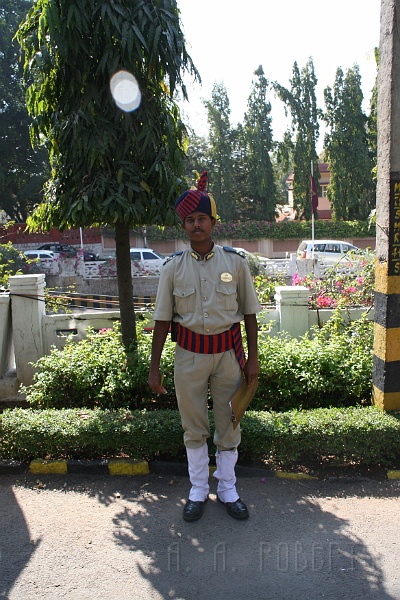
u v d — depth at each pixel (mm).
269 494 3232
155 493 3268
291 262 14625
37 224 4590
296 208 31797
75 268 17234
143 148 4059
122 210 4008
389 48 3461
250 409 4238
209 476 3445
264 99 30516
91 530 2877
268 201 31359
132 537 2811
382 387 3764
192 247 2928
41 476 3486
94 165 4109
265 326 5199
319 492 3260
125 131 4039
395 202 3576
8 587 2430
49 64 4012
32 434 3588
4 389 5023
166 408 4426
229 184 30875
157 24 3918
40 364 4625
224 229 30297
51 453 3627
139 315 5379
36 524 2936
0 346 5043
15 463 3539
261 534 2826
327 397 4328
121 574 2518
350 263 7809
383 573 2508
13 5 24516
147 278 17141
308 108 30391
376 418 3592
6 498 3221
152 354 3004
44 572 2533
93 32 3904
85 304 8945
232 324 2936
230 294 2879
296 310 5246
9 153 25844
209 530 2865
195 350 2879
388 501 3150
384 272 3674
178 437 3531
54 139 4387
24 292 4996
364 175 29969
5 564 2592
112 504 3146
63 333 5406
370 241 30453
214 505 3113
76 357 4578
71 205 4039
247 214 32594
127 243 4527
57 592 2396
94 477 3477
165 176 4137
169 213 4215
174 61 4027
